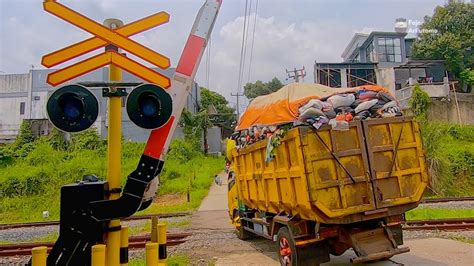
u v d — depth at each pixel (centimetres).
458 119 2886
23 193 2198
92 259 284
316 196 525
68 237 306
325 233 561
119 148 330
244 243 920
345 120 566
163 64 309
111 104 328
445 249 749
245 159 819
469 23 3644
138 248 930
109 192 323
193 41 343
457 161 2241
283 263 630
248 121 785
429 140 2192
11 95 3641
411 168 584
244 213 907
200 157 3650
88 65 297
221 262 731
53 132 3019
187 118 3906
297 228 591
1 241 1177
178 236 1036
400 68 3350
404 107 2922
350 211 538
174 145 3378
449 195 2066
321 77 3353
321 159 542
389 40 3788
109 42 303
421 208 1417
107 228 325
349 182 547
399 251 543
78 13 301
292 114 583
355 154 559
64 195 312
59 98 284
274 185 654
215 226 1230
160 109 293
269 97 721
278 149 614
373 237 560
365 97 616
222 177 2906
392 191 571
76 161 2588
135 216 1518
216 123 4916
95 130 3070
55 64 296
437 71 3425
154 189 349
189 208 1780
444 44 3488
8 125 3584
